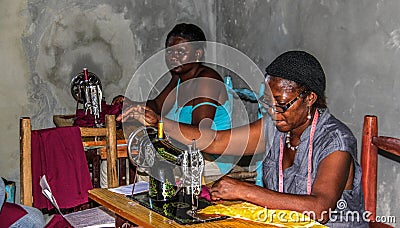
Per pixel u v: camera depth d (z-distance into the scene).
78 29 3.99
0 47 3.75
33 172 2.53
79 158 2.62
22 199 2.49
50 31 3.89
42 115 3.93
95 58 4.07
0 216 2.26
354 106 3.11
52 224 2.30
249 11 4.03
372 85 2.97
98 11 4.04
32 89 3.88
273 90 1.86
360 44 3.03
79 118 3.37
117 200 1.89
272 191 1.75
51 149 2.55
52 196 2.25
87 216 2.44
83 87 3.67
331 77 3.27
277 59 1.89
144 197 1.91
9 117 3.82
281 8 3.68
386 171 2.95
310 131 1.91
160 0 4.27
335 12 3.20
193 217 1.67
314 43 3.39
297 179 1.93
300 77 1.82
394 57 2.81
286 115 1.85
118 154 3.01
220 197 1.75
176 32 2.89
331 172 1.79
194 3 4.41
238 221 1.64
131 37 4.19
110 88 4.15
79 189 2.61
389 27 2.83
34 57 3.86
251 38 4.03
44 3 3.85
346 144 1.83
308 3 3.41
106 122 2.67
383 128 2.92
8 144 3.84
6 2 3.74
